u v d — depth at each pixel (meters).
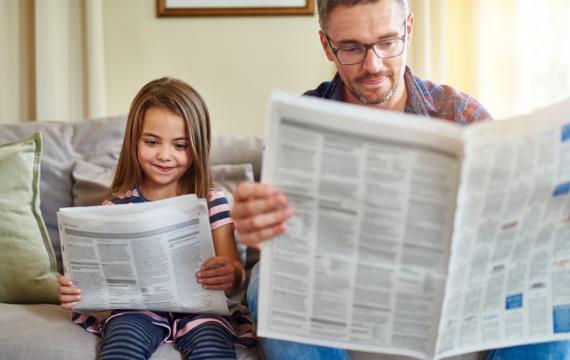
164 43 2.10
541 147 0.79
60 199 1.56
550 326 0.95
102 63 2.05
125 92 2.12
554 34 1.98
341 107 0.77
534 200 0.84
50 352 1.10
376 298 0.89
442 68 1.96
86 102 2.08
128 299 1.14
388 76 1.19
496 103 2.00
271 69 2.07
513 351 1.02
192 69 2.10
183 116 1.32
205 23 2.08
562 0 1.97
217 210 1.35
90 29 2.02
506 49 1.98
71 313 1.26
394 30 1.15
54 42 2.03
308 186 0.82
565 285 0.94
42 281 1.38
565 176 0.82
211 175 1.40
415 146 0.77
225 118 2.10
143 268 1.11
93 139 1.65
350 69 1.20
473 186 0.79
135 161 1.36
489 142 0.77
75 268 1.15
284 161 0.81
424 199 0.80
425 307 0.88
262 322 0.91
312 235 0.85
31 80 2.11
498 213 0.83
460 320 0.91
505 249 0.87
